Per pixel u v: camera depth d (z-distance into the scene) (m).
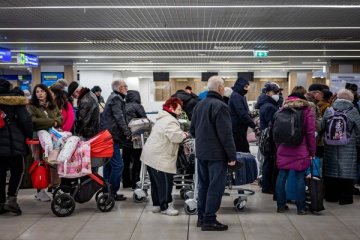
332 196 6.19
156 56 21.23
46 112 5.94
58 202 5.30
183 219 5.17
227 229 4.75
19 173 5.36
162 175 5.32
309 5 9.30
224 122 4.54
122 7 9.43
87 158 5.33
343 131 5.86
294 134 5.16
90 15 10.45
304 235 4.57
